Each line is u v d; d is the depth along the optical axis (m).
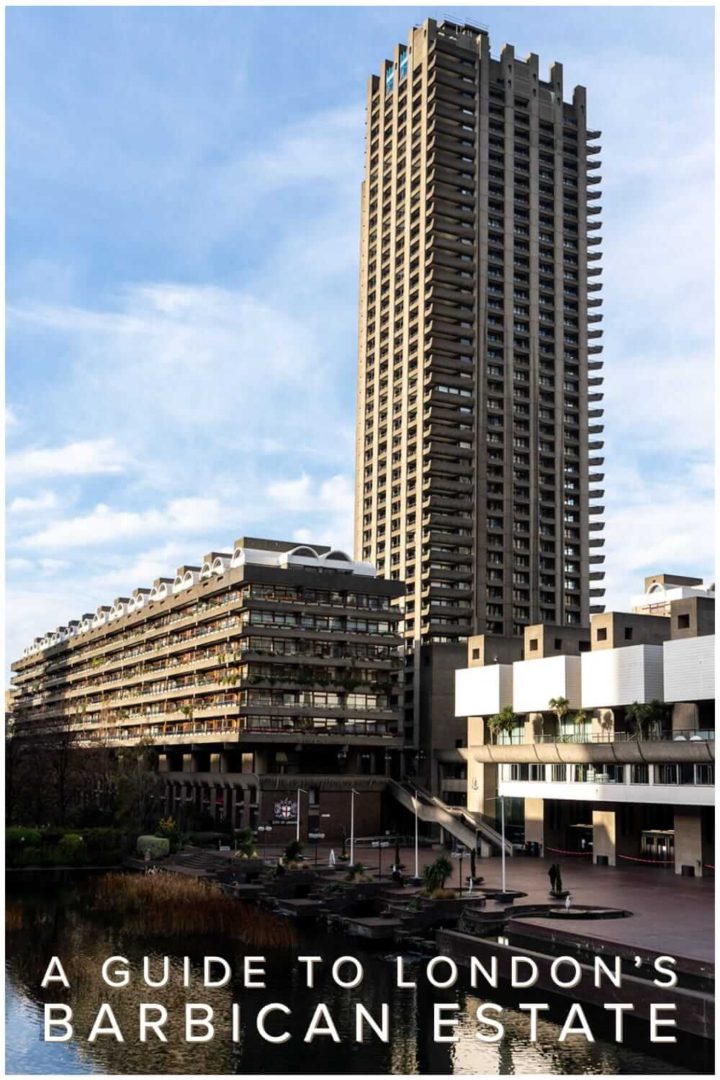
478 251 166.50
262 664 116.31
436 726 135.25
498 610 156.62
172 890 69.31
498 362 164.75
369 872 81.12
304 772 120.44
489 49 175.75
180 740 131.12
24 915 68.81
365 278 185.00
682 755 80.88
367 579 122.94
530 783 99.94
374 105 190.38
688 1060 38.62
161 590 154.25
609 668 92.19
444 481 156.88
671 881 78.19
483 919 60.00
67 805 120.38
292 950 57.94
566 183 179.38
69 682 198.75
